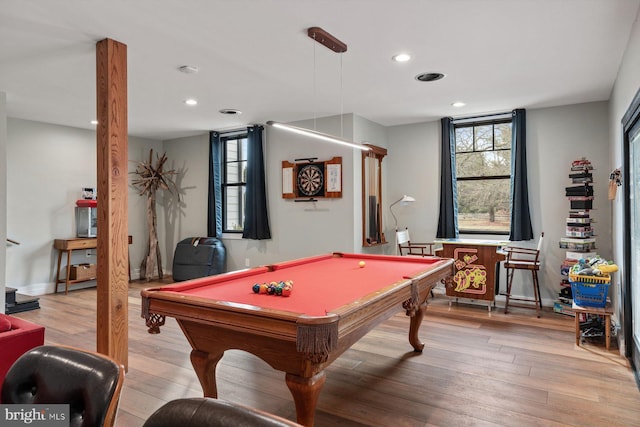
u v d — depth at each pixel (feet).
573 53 10.91
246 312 6.12
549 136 16.76
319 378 6.46
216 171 21.97
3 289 13.80
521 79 13.17
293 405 8.51
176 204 24.12
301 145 19.24
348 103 16.12
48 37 9.71
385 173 20.40
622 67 11.40
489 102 15.99
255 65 11.74
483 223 18.42
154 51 10.66
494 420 7.82
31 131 18.88
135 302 17.21
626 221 10.73
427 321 14.52
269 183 20.30
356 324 6.27
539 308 16.22
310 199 18.85
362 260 12.89
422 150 19.57
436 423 7.73
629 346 10.73
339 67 11.96
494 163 18.11
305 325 5.53
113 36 9.70
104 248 9.64
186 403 3.12
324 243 18.60
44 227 19.30
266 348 6.73
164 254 24.45
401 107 16.78
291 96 15.10
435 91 14.48
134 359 10.96
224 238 22.08
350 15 8.73
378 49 10.59
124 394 8.89
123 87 10.07
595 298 11.75
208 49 10.55
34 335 7.75
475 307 16.49
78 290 19.95
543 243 16.87
